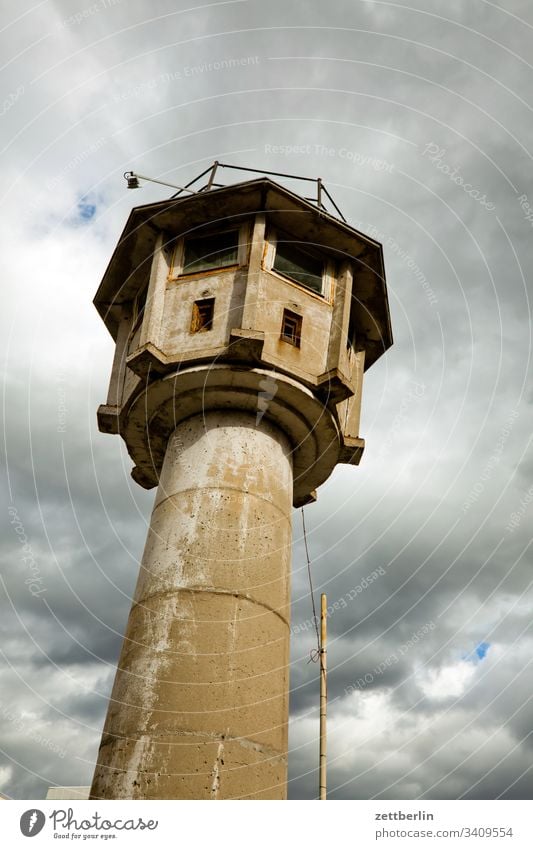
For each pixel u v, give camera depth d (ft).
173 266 54.24
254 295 49.34
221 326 49.88
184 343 50.06
